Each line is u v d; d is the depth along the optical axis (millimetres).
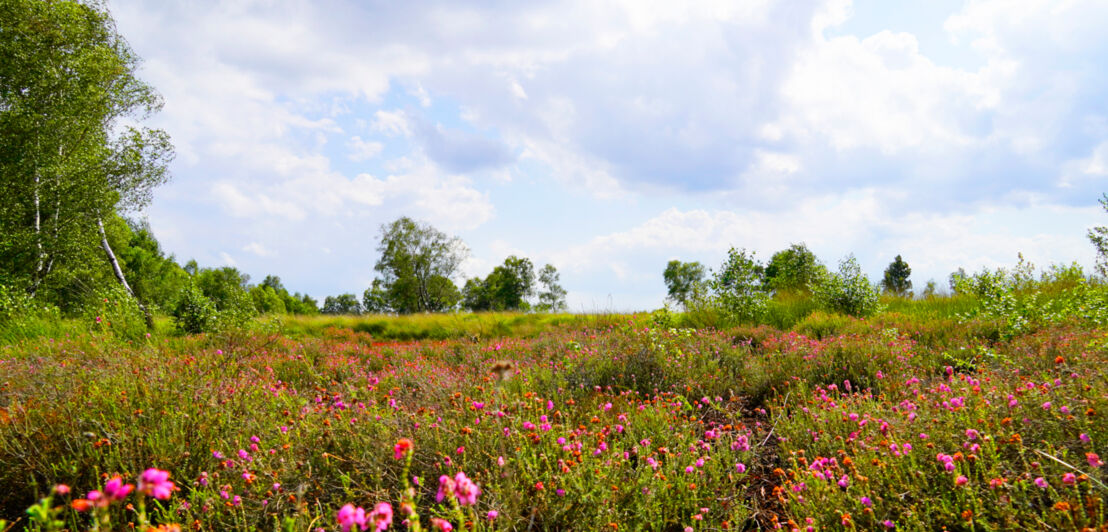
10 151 14688
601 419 3770
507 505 2389
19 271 15273
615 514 2459
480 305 63625
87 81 16484
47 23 15828
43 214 16766
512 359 7477
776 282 16859
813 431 3553
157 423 3066
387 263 52875
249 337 7047
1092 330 5648
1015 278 10273
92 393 3414
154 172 18312
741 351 6680
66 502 2273
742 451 3332
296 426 3320
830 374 5301
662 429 3541
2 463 2676
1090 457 2074
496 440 2959
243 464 2748
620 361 5891
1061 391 3059
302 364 6480
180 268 42719
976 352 5742
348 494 2518
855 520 2385
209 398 3467
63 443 2820
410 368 6379
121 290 11445
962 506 2254
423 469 2797
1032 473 2336
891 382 4832
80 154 16672
